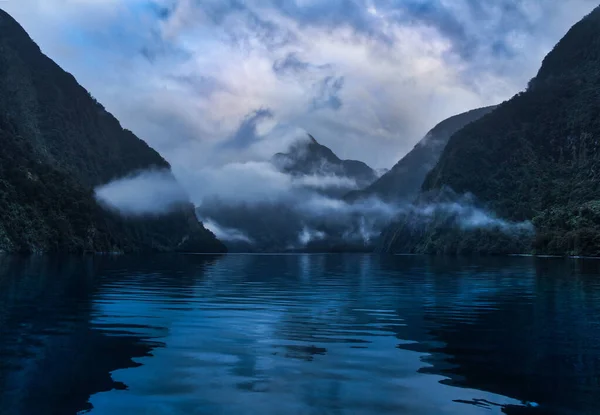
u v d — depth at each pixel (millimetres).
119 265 65250
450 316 19406
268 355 12531
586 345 13844
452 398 9281
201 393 9445
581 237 133375
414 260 111000
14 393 9289
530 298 26172
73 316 18406
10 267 51281
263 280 39625
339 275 47812
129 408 8609
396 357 12406
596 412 8594
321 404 8906
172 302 23328
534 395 9492
